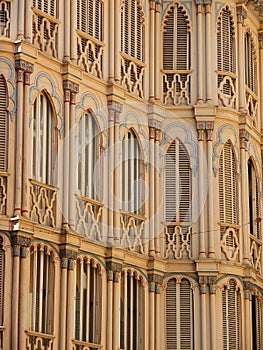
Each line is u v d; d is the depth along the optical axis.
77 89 76.94
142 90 84.25
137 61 83.88
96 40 79.75
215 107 85.69
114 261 78.12
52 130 75.12
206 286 83.19
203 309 82.62
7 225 70.19
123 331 78.94
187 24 87.19
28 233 70.75
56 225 73.88
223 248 84.50
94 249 76.88
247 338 84.44
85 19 79.12
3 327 68.81
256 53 93.75
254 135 90.56
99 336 76.38
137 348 80.31
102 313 76.88
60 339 72.62
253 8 92.06
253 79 92.81
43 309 72.25
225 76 87.25
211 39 87.12
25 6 73.44
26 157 71.81
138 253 81.19
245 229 86.69
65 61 76.06
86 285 75.94
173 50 86.88
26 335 69.94
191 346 82.38
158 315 82.12
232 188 86.50
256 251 88.94
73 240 74.38
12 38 72.75
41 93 74.31
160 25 87.06
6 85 72.12
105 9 81.50
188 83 86.44
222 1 88.19
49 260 73.19
